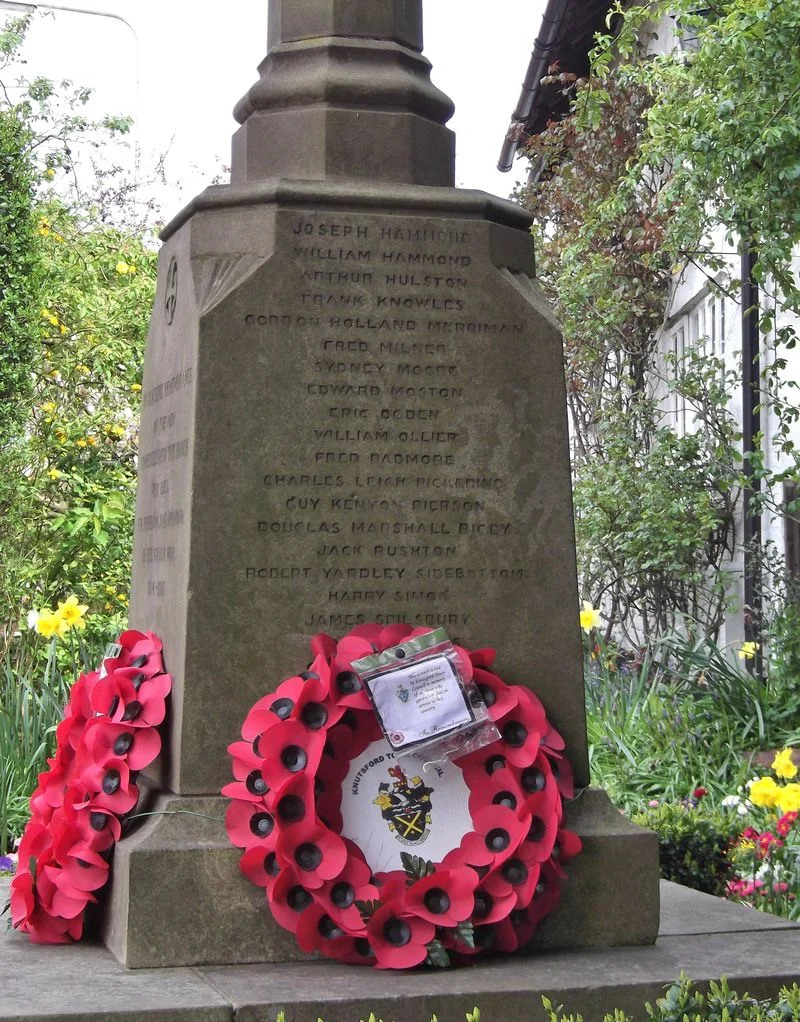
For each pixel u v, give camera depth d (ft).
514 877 12.01
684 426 39.27
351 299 12.75
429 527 12.81
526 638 13.00
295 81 13.62
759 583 31.04
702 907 14.28
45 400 33.76
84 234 39.29
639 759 24.54
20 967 11.53
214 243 12.86
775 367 27.84
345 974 11.31
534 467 13.11
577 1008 10.93
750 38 22.82
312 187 12.80
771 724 26.11
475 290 13.05
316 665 12.16
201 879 11.64
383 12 13.93
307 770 11.74
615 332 39.88
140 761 12.24
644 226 37.42
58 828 12.31
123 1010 10.16
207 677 12.19
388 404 12.76
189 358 12.68
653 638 35.32
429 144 13.71
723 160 24.29
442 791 12.28
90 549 31.32
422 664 12.21
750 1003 10.19
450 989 10.84
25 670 26.81
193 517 12.27
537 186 41.83
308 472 12.54
